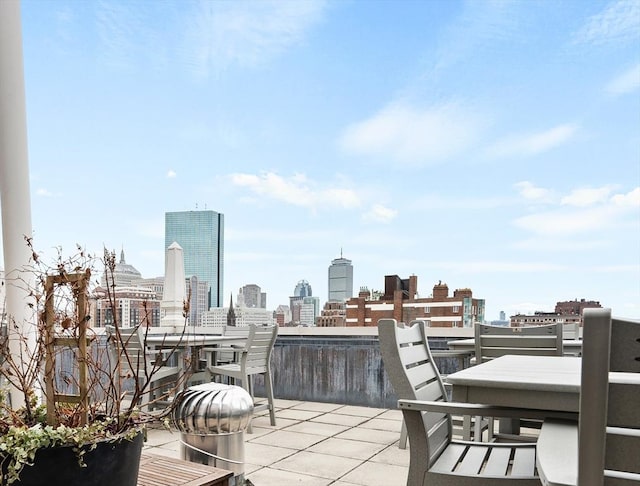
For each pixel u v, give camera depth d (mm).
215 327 6680
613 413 860
